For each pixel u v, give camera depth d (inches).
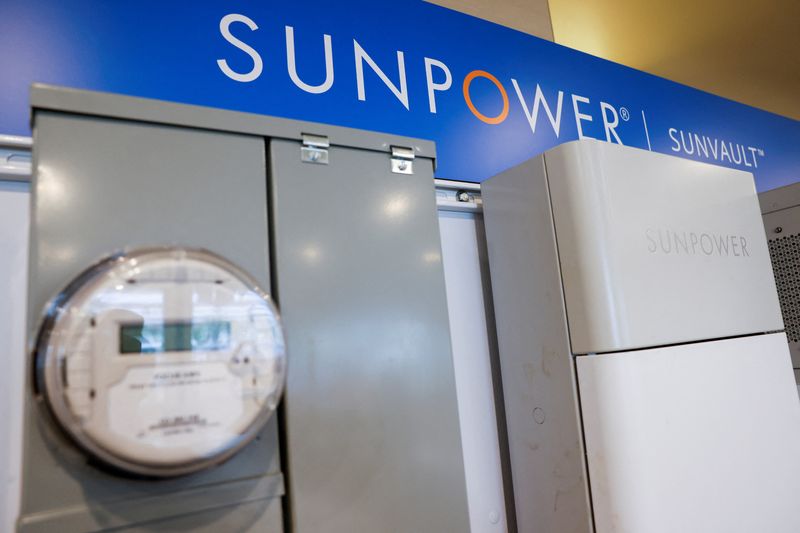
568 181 34.6
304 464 22.4
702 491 32.7
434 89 48.9
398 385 25.2
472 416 41.3
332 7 44.8
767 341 40.6
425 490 24.9
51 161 20.0
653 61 77.3
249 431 19.4
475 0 57.3
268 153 24.5
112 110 21.2
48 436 17.6
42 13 33.1
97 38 34.5
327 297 24.3
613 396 31.4
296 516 21.9
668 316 34.7
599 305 32.4
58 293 18.2
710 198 40.6
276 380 20.4
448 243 43.7
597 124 60.6
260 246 23.2
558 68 59.0
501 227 39.9
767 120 84.3
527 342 37.1
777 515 36.2
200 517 20.0
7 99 31.1
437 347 26.7
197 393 18.8
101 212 20.5
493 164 50.9
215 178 22.9
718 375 36.2
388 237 26.6
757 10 78.1
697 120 72.9
